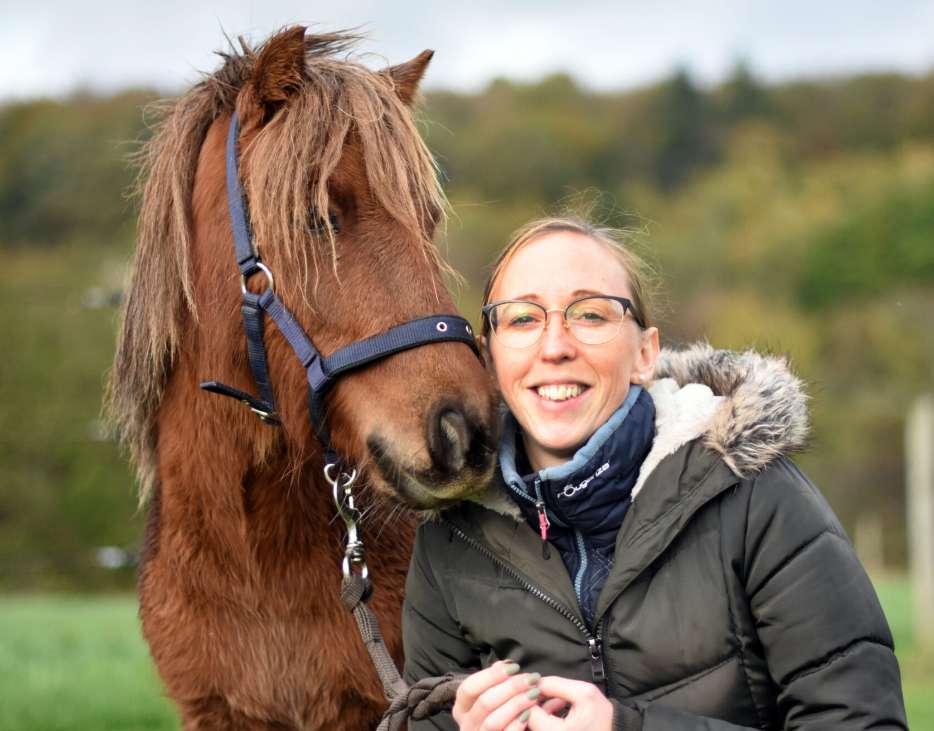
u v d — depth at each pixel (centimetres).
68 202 2931
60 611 1123
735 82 5566
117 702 567
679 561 206
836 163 4862
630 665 205
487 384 228
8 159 3098
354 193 239
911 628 930
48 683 610
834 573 198
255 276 245
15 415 2033
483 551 221
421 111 304
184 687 265
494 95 5219
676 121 5191
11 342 2100
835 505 2786
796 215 4206
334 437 242
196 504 263
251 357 247
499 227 3119
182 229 258
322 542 262
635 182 4716
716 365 229
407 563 275
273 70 250
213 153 263
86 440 2025
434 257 246
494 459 219
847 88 5678
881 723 189
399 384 228
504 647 216
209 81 275
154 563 278
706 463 206
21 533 1977
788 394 212
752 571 202
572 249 222
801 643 196
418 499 223
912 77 5700
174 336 262
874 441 2891
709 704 201
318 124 241
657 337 231
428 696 202
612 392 214
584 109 5369
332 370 233
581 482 207
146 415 279
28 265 2400
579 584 214
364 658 260
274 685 260
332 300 235
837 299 3944
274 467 256
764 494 205
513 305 220
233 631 262
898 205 4138
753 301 3644
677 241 4028
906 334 3478
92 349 2108
